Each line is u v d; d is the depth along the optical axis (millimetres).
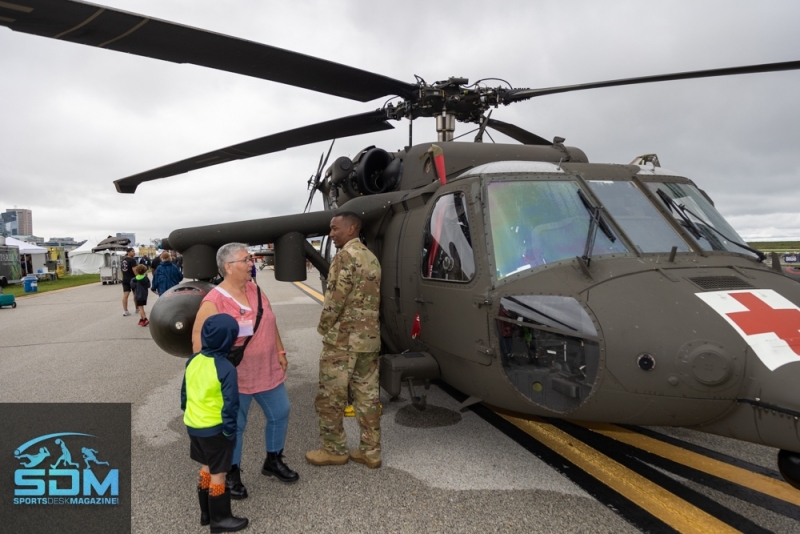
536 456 3496
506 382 2928
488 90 4934
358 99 4891
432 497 2941
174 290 4297
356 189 5605
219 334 2436
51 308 14125
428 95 4754
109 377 6008
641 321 2467
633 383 2443
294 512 2797
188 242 4586
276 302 14406
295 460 3508
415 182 4863
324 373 3309
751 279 2689
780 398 2109
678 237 3066
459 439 3830
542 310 2742
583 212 3156
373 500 2916
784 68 3465
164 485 3225
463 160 4422
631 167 3598
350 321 3213
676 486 3033
